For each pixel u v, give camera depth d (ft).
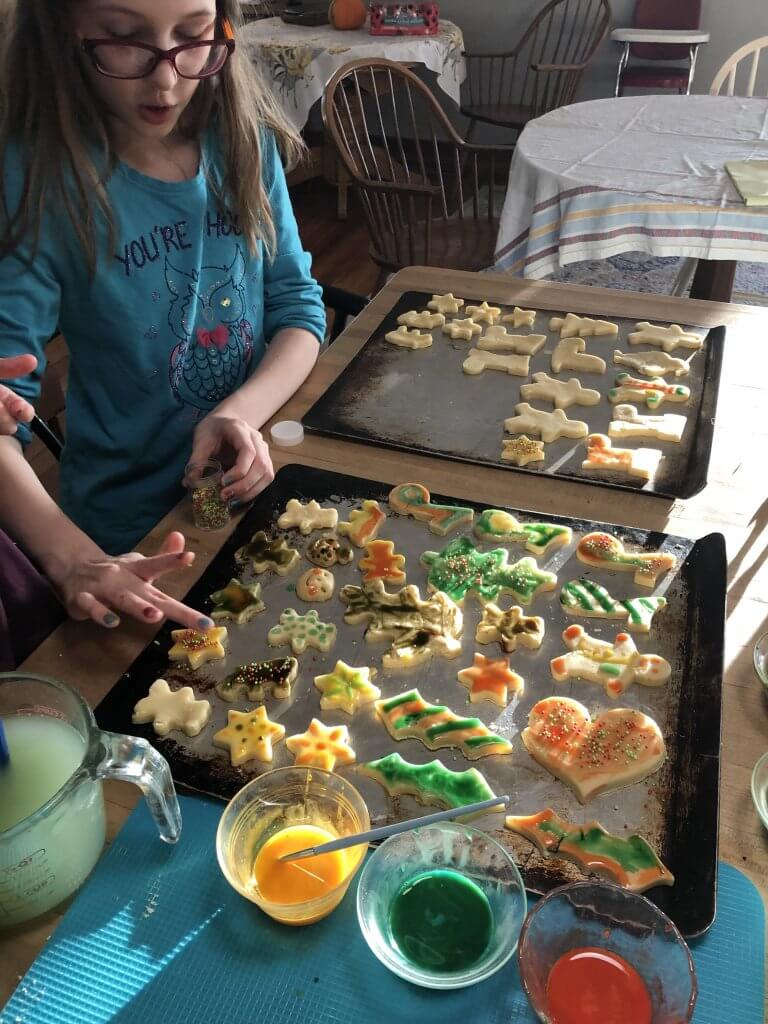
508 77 15.43
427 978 2.05
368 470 3.86
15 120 3.66
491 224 9.54
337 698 2.78
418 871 2.31
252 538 3.46
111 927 2.24
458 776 2.54
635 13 13.99
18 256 3.80
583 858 2.30
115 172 3.97
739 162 7.75
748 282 11.93
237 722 2.71
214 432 3.91
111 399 4.52
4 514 3.51
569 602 3.11
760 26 13.75
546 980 2.04
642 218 7.41
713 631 2.96
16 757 2.39
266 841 2.42
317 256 13.15
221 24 3.94
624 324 4.82
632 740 2.59
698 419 4.05
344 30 13.08
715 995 2.05
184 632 3.02
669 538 3.36
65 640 3.08
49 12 3.41
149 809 2.44
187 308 4.38
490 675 2.84
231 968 2.15
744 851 2.35
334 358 4.72
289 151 4.89
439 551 3.41
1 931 2.26
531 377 4.44
